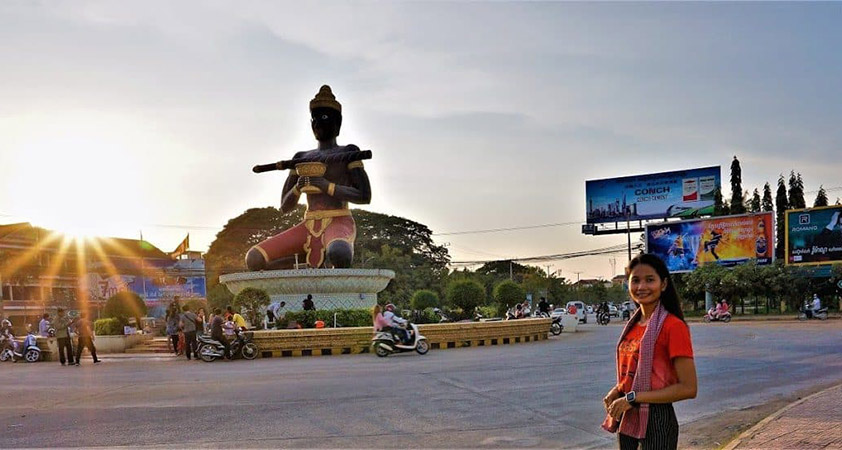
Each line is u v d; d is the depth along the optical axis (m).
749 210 61.81
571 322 34.34
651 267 4.38
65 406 11.79
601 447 8.13
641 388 4.23
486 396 11.76
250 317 24.89
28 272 59.88
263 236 68.12
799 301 47.75
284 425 9.61
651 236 52.34
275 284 26.16
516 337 25.59
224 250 68.69
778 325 33.22
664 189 53.84
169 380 15.27
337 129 28.44
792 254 46.25
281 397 12.10
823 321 36.72
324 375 15.30
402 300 54.72
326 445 8.38
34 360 23.64
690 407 10.52
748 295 47.94
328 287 26.12
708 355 17.59
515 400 11.30
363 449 8.16
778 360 16.34
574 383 13.18
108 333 26.48
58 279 62.84
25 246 60.69
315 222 27.44
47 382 15.71
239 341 20.70
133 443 8.68
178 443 8.64
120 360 22.14
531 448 8.09
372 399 11.64
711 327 33.31
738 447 7.54
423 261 72.62
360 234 70.31
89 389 14.09
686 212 52.84
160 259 68.56
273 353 21.22
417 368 16.27
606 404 4.50
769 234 47.38
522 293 37.47
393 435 8.85
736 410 10.24
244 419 10.11
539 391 12.23
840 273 44.88
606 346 22.53
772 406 10.50
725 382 12.95
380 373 15.38
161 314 61.00
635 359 4.34
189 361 20.86
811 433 8.02
